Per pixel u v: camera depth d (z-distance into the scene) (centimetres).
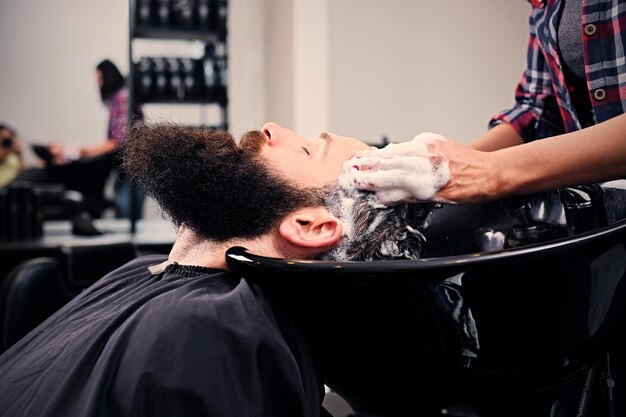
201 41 342
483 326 65
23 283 133
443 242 96
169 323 68
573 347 69
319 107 292
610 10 95
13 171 477
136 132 88
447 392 70
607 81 97
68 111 581
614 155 79
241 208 82
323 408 89
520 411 74
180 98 320
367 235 85
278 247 84
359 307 66
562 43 105
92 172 432
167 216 90
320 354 74
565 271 65
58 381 69
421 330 65
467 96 297
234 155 83
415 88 292
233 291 72
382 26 289
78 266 142
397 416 75
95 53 580
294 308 71
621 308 72
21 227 245
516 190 83
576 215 87
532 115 120
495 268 63
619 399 85
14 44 568
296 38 293
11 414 69
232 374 66
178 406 64
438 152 83
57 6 570
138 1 313
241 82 486
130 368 66
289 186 83
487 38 297
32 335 88
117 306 81
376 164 84
